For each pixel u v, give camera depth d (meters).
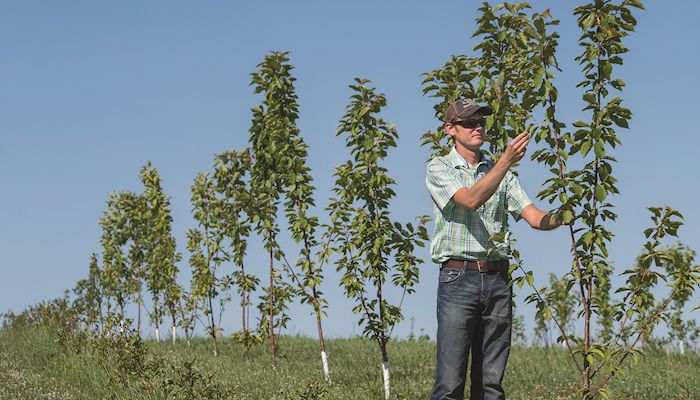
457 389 4.79
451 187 4.70
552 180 4.92
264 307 12.78
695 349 12.31
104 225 17.89
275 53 12.03
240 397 8.53
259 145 12.37
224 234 13.93
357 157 9.74
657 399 8.41
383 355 9.30
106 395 8.52
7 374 10.19
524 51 5.30
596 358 11.26
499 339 4.86
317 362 12.73
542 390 8.93
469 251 4.78
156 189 16.77
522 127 6.68
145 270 17.34
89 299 16.45
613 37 4.87
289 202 11.23
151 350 13.23
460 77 8.23
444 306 4.82
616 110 4.84
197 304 14.92
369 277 9.38
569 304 13.33
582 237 4.98
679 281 5.09
